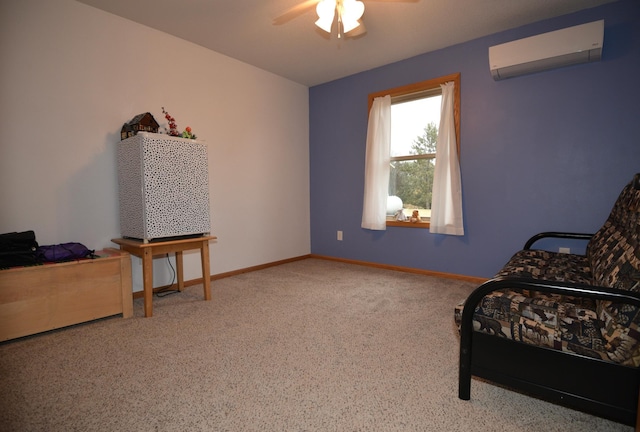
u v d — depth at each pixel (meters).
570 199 2.67
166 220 2.39
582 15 2.54
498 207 3.01
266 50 3.25
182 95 3.03
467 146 3.13
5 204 2.12
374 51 3.27
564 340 1.12
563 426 1.20
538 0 2.40
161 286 2.94
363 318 2.26
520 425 1.21
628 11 2.38
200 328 2.10
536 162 2.80
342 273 3.58
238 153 3.54
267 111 3.84
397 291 2.89
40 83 2.24
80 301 2.11
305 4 2.07
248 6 2.46
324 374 1.56
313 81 4.18
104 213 2.57
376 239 3.87
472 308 1.29
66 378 1.52
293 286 3.07
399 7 2.48
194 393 1.41
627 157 2.44
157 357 1.72
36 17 2.21
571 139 2.64
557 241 2.75
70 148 2.39
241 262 3.62
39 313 1.96
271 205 3.94
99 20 2.50
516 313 1.23
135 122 2.44
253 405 1.33
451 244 3.30
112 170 2.60
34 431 1.17
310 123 4.43
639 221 1.33
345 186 4.11
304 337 1.96
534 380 1.20
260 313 2.36
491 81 2.96
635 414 1.03
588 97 2.55
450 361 1.68
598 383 1.08
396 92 3.55
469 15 2.60
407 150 3.65
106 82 2.55
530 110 2.80
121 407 1.31
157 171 2.34
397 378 1.52
